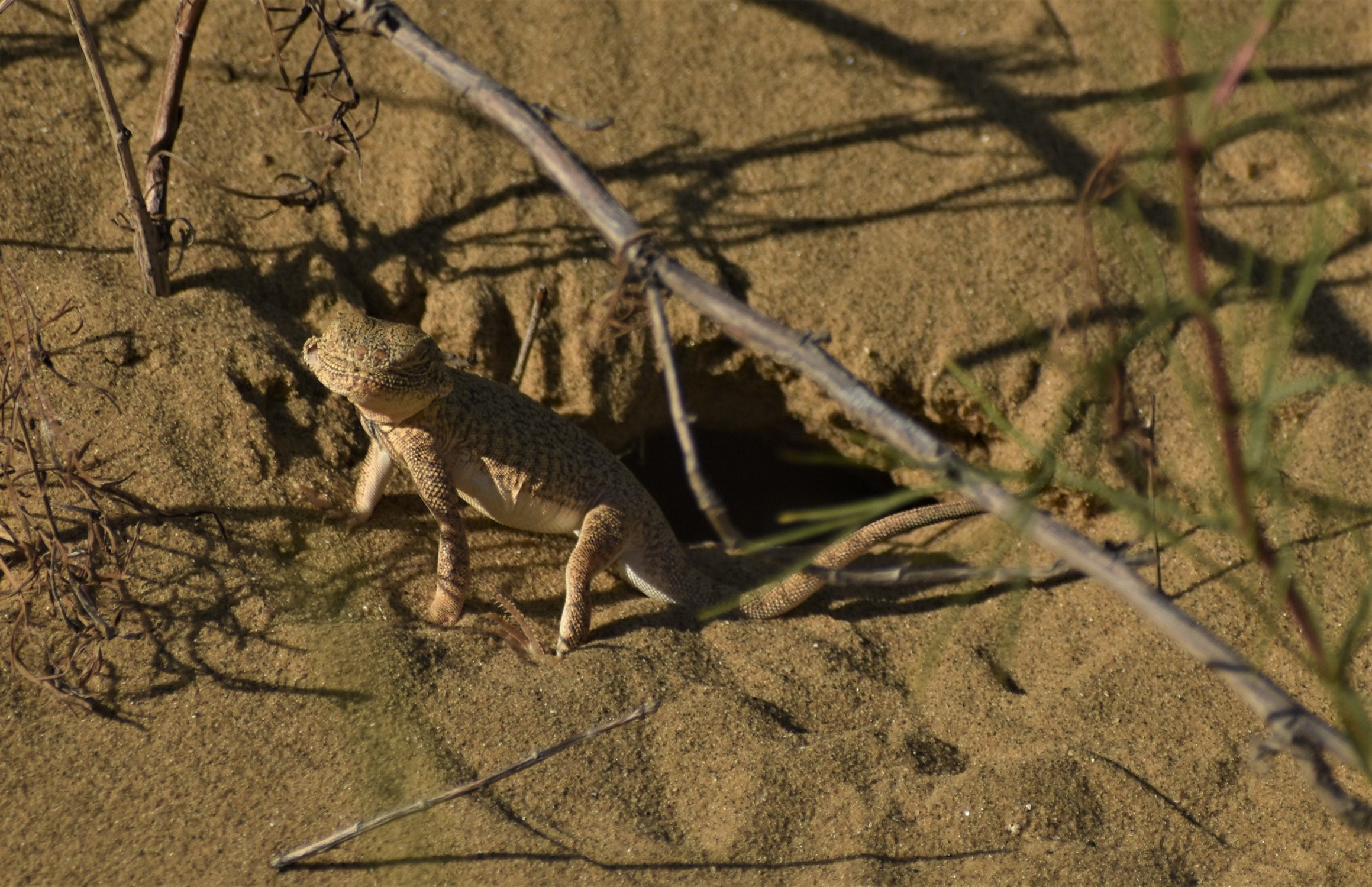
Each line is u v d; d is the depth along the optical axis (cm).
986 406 392
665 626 819
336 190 974
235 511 782
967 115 1089
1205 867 646
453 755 668
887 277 1023
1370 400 946
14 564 710
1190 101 964
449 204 998
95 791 615
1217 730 735
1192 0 1122
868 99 1093
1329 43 1123
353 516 824
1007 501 367
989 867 627
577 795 652
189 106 963
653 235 419
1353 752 353
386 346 755
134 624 695
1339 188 429
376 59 1026
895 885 611
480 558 862
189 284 889
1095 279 431
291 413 856
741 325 404
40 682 639
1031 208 1048
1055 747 705
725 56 1099
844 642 818
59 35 958
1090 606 852
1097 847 645
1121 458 910
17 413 683
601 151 1042
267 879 576
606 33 1089
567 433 873
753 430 1137
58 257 867
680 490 1206
